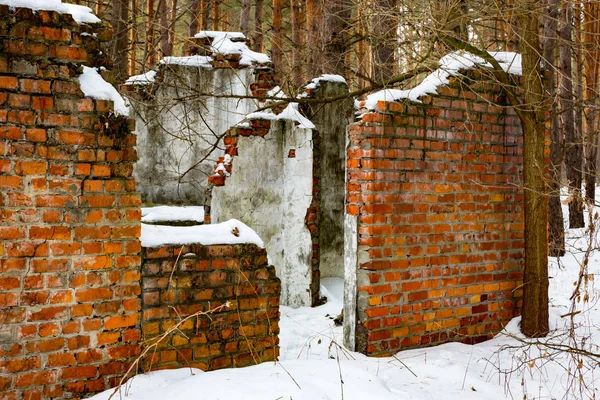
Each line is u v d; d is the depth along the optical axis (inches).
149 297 133.8
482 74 191.9
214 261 143.8
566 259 386.3
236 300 147.6
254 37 510.6
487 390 144.2
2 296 114.2
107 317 126.8
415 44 213.3
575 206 487.2
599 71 460.8
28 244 116.9
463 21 201.3
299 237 285.3
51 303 119.6
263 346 152.6
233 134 285.9
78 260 122.9
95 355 125.3
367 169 170.6
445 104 185.3
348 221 177.0
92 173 124.4
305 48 410.3
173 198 361.7
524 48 190.1
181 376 134.4
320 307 278.4
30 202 117.3
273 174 292.8
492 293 197.3
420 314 179.9
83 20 132.1
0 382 114.0
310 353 187.0
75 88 122.5
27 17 116.5
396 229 174.4
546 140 200.2
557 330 184.4
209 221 281.9
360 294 172.7
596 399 141.3
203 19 564.4
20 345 116.2
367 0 229.3
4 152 114.5
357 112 180.9
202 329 141.9
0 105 114.0
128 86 355.6
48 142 119.2
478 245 193.8
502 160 199.6
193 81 346.0
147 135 358.6
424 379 149.7
